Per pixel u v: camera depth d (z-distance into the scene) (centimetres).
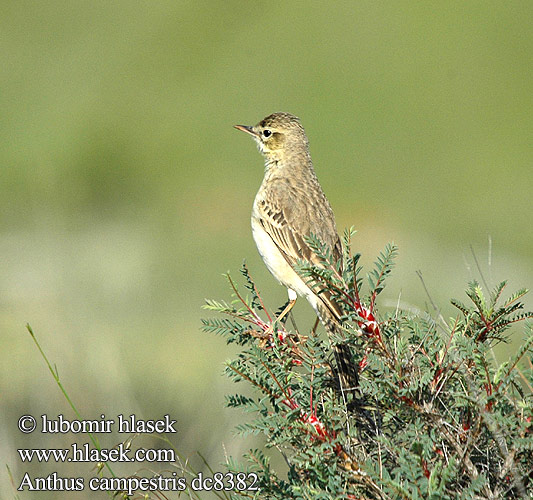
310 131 3566
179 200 2694
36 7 4616
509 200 2814
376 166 3234
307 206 838
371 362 500
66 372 855
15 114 3409
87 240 1906
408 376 457
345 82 3991
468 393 453
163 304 1360
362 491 446
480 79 3919
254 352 479
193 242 2028
